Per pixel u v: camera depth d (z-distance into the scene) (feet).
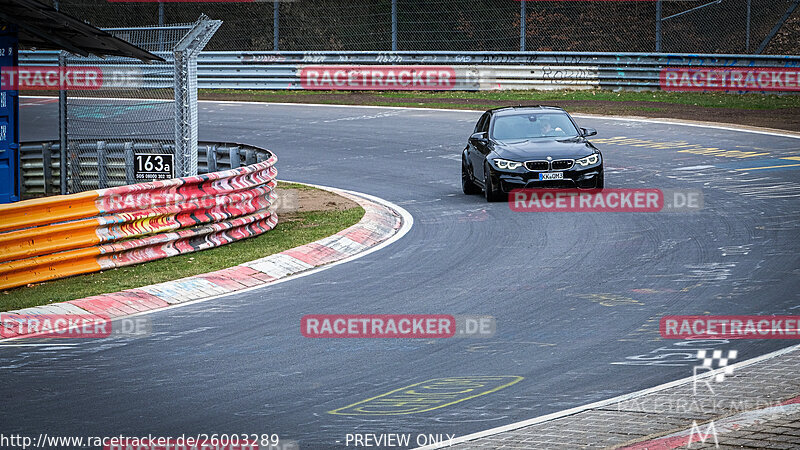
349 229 172.96
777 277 128.77
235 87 412.36
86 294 131.64
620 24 493.36
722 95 362.53
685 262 140.46
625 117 320.50
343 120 336.08
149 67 245.04
